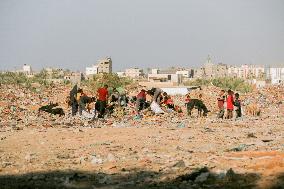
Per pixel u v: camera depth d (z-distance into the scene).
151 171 16.09
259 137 26.91
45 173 16.27
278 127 33.44
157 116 44.19
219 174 14.24
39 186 13.88
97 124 37.47
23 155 20.78
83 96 44.66
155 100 47.38
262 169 14.89
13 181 14.80
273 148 21.00
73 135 28.64
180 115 46.91
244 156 17.86
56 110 48.75
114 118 43.12
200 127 33.81
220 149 21.61
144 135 28.45
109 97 49.22
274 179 13.16
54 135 28.69
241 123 37.16
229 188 12.88
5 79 116.38
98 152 21.38
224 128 33.00
